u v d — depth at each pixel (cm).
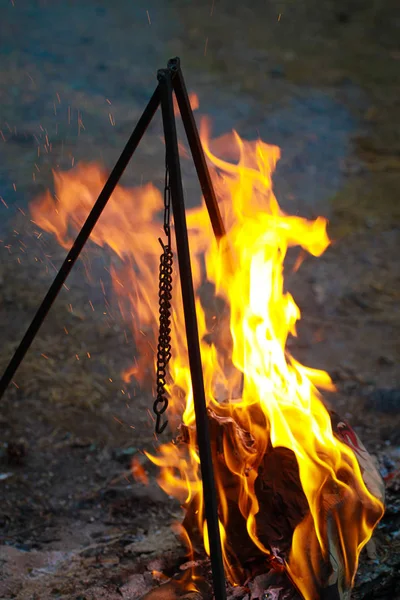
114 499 370
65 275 244
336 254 637
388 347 515
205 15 1220
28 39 1074
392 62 1067
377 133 870
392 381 473
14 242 612
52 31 1114
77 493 378
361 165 796
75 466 398
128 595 279
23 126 816
